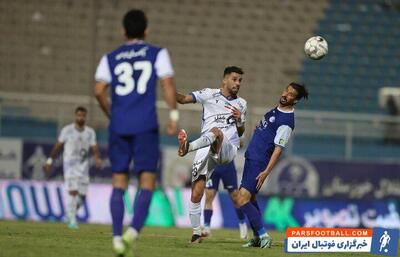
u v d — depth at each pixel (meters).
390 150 87.56
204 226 47.59
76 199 58.19
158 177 75.69
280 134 36.84
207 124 39.28
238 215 46.81
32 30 100.94
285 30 105.19
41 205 71.00
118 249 26.34
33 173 74.56
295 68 101.75
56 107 85.25
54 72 98.00
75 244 34.62
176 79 99.31
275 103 98.62
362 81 101.44
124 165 27.88
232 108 39.31
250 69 101.00
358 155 87.12
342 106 99.12
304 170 77.50
